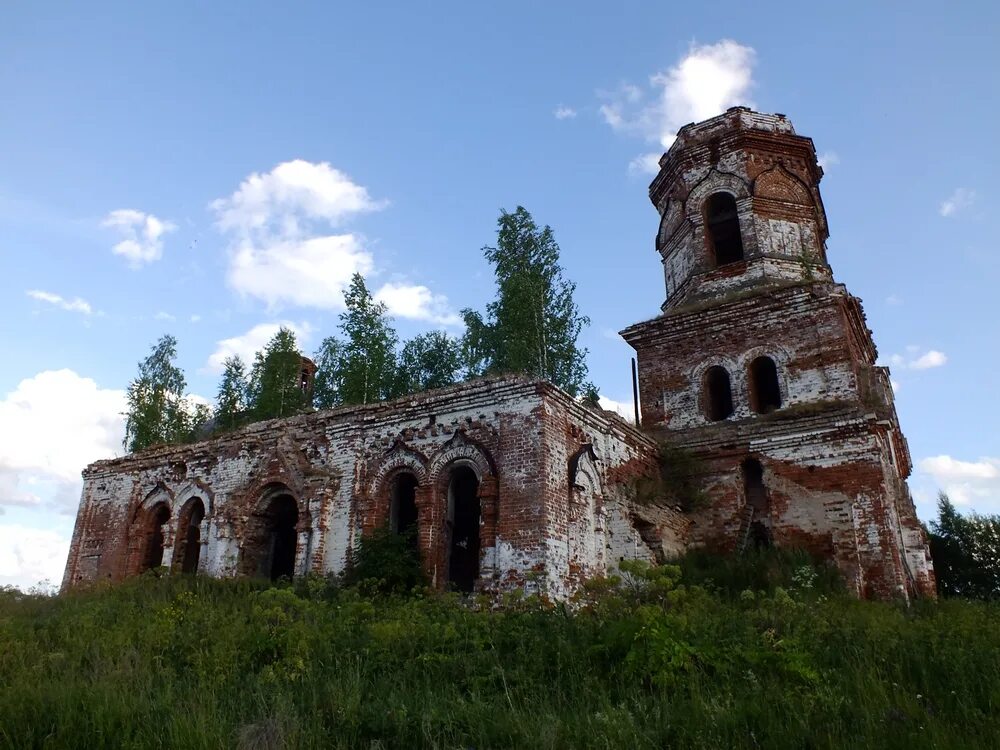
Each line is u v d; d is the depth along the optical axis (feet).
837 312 77.87
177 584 64.85
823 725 25.66
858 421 70.03
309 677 33.40
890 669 32.96
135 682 32.65
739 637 36.81
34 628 47.03
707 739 24.94
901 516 78.43
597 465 66.90
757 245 87.97
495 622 42.88
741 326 83.20
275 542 77.15
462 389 65.00
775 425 74.69
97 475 91.50
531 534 57.47
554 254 105.81
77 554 88.48
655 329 88.07
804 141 93.25
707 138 94.02
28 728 27.17
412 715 27.96
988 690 29.45
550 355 100.99
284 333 132.87
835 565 66.33
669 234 97.71
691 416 83.82
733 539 72.84
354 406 72.23
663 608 43.70
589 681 31.60
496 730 26.48
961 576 134.41
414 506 71.10
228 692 31.91
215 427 129.18
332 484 70.69
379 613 48.65
